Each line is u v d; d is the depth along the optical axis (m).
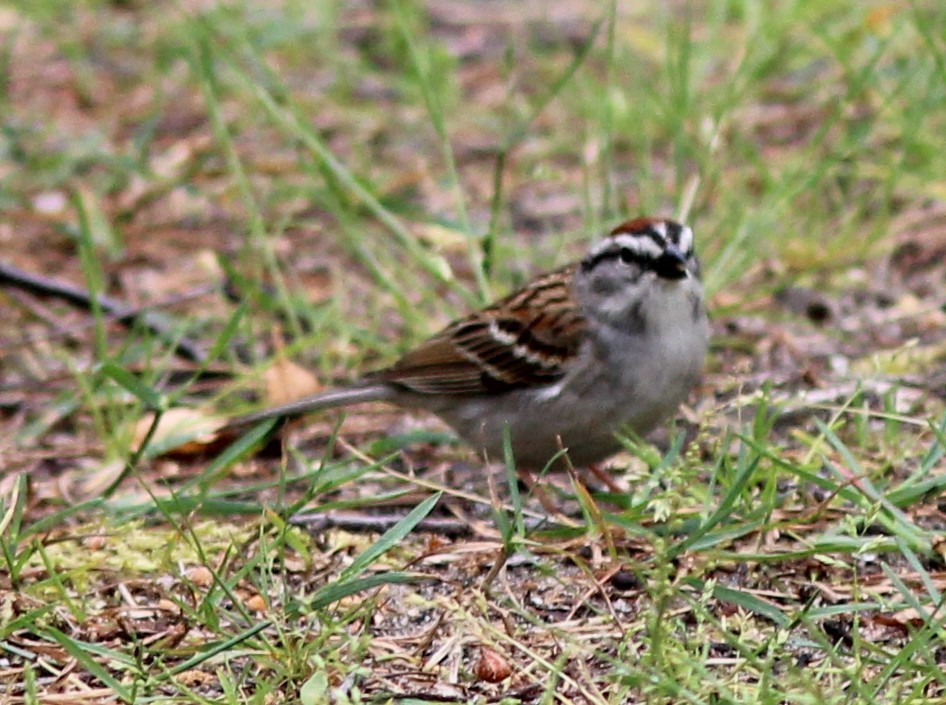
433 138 16.39
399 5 14.08
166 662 7.41
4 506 8.37
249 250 13.30
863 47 16.14
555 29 17.98
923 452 9.44
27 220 14.86
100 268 13.85
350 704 6.82
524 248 13.62
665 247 9.09
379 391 10.10
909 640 7.34
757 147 15.23
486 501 8.34
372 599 7.46
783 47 16.45
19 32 18.67
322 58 18.19
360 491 9.66
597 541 8.35
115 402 11.24
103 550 8.59
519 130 12.82
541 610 7.82
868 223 13.79
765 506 8.09
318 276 13.62
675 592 6.98
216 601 7.88
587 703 6.99
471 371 9.68
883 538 7.71
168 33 18.19
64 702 7.18
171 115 16.98
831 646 7.12
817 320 12.27
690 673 6.50
